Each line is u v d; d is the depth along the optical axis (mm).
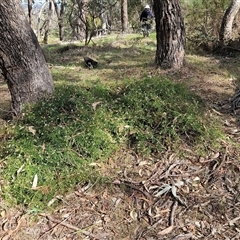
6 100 4703
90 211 2539
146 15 11711
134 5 18625
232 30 9016
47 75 3777
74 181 2754
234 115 3898
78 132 3088
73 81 5504
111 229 2377
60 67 6895
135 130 3264
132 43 9750
